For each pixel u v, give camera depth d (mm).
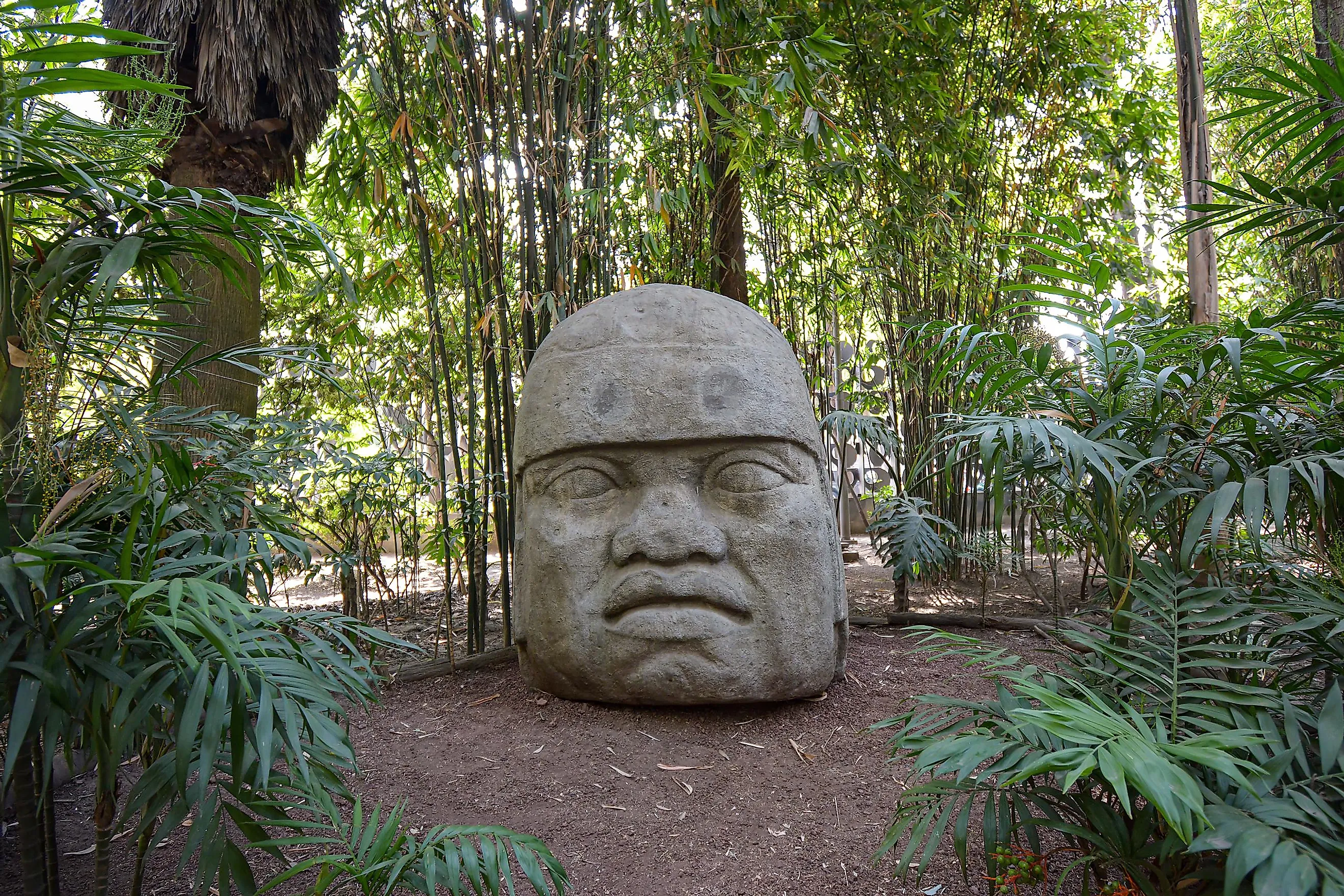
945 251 5074
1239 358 1848
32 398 1609
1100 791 2137
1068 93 5465
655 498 3279
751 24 4391
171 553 2010
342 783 1758
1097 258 2385
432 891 1495
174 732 1807
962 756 1502
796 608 3246
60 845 2363
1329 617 1647
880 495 5016
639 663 3213
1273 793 1512
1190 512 2086
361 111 4617
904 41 5051
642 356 3371
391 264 4250
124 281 2674
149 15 3631
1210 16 6320
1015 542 5383
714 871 2236
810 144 4062
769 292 5566
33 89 1539
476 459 4898
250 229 1843
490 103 4012
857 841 2359
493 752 3020
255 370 2316
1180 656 1890
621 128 4340
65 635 1439
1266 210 2355
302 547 2303
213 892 2092
